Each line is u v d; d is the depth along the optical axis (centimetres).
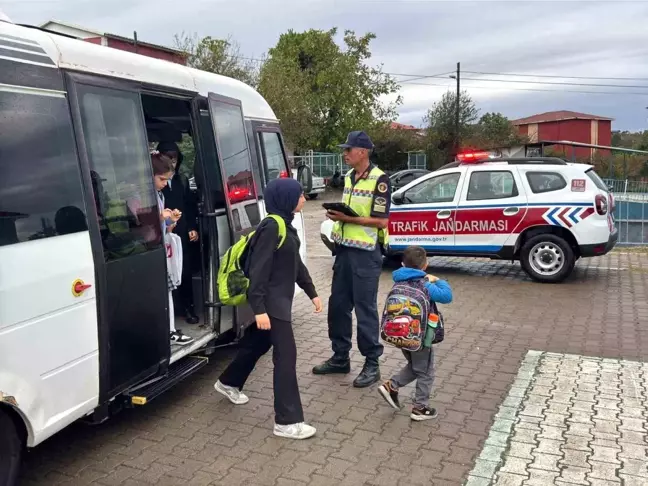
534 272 914
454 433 427
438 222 954
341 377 540
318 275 1014
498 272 1016
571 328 686
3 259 297
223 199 529
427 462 385
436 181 964
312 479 366
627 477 364
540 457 389
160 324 423
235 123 568
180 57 2391
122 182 393
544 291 869
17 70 320
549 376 532
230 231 533
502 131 4350
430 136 4134
